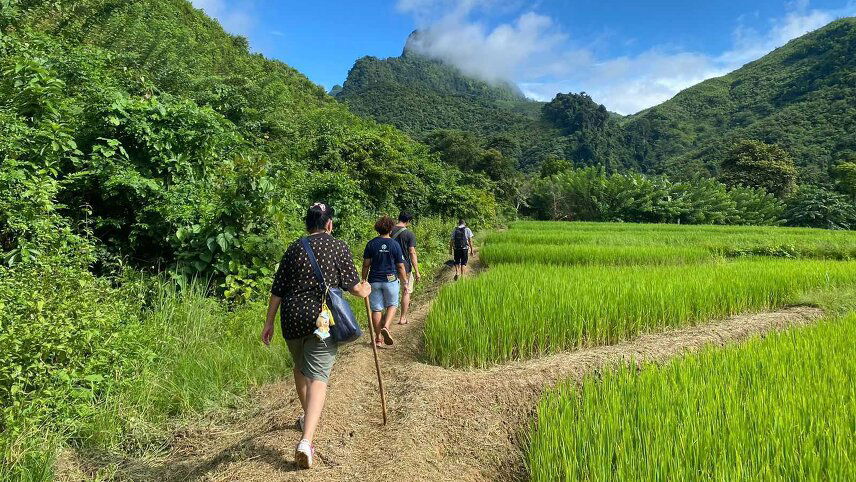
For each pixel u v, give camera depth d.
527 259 14.24
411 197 23.75
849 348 4.92
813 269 10.12
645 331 6.87
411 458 3.46
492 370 5.32
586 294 6.85
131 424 3.85
